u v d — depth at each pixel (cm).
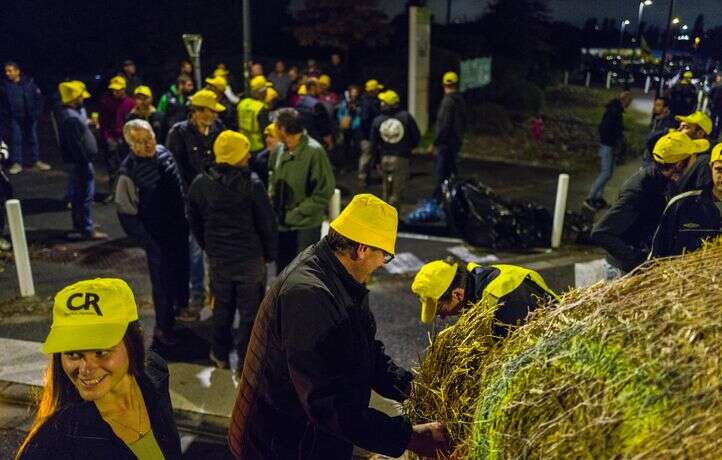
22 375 448
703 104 1575
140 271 659
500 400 185
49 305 571
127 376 180
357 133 1241
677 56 1670
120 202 452
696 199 343
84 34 2014
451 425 218
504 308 246
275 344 222
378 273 656
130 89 1145
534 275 266
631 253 375
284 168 481
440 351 239
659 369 152
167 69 1886
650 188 373
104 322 172
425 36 1440
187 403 417
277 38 2162
